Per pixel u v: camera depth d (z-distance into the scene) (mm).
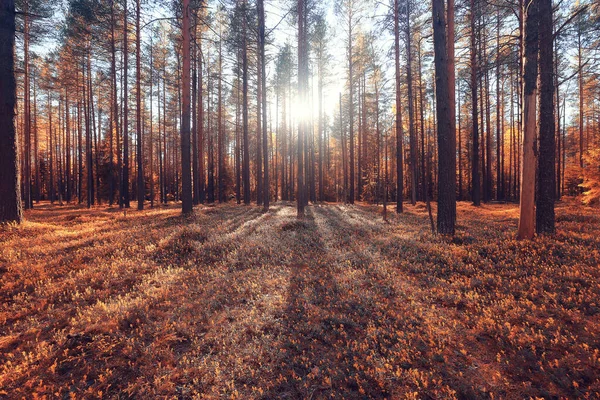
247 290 5918
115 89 24359
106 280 6121
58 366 3459
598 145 16453
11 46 10430
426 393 3111
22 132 33406
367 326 4527
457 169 38656
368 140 41625
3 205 10250
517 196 35750
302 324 4535
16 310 4883
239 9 17391
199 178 29875
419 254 8016
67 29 20094
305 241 10172
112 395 3066
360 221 15047
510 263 6684
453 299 5277
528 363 3523
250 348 3902
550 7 8188
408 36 18016
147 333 4168
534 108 8023
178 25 17500
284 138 42062
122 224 12680
